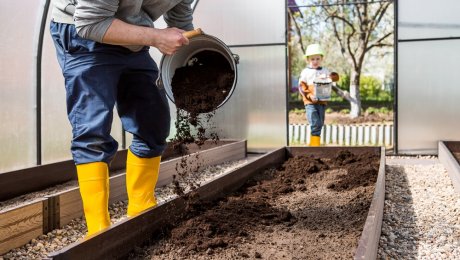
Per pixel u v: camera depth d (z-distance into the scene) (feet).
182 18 8.96
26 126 15.25
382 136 38.55
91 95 7.53
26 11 14.79
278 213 9.35
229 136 24.07
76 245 5.54
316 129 21.01
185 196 8.84
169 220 8.16
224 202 10.07
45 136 16.02
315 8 46.39
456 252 8.37
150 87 8.52
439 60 21.30
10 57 14.53
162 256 6.89
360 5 45.14
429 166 17.94
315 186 12.75
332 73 21.80
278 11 23.21
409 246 8.75
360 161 16.28
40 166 14.19
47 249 8.82
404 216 10.78
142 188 8.84
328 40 48.26
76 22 6.86
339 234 8.00
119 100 8.63
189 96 8.12
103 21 6.86
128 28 6.93
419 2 21.27
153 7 8.12
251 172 13.52
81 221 10.53
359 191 11.75
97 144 7.47
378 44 44.91
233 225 8.32
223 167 18.40
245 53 23.73
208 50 8.73
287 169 15.48
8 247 8.57
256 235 7.93
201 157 17.67
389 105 48.21
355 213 9.46
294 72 48.55
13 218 8.68
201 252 7.06
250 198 10.77
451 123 21.35
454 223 10.12
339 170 15.05
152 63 8.66
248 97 23.80
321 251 7.13
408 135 21.76
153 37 6.96
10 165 14.73
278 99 23.47
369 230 6.46
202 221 8.12
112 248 6.37
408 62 21.57
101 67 7.61
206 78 8.43
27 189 13.69
